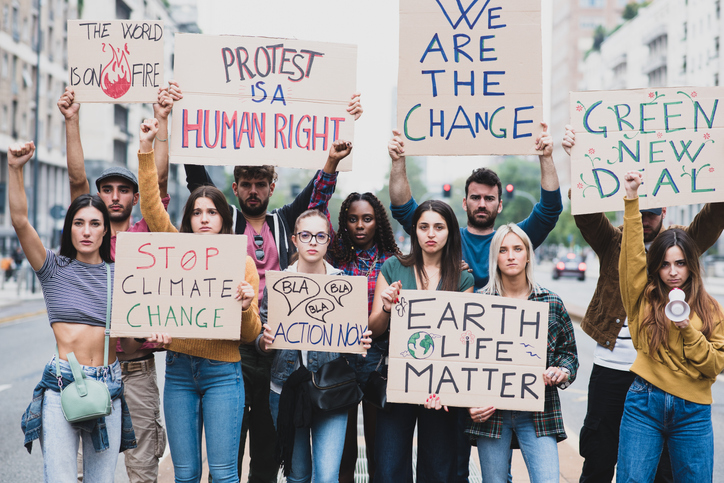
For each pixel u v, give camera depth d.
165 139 4.20
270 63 4.17
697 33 53.28
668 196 3.83
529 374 3.49
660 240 3.43
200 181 4.78
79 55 4.16
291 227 4.65
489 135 4.05
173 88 4.11
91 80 4.16
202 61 4.15
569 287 31.88
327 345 3.61
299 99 4.18
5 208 38.00
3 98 37.84
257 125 4.17
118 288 3.46
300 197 4.65
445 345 3.53
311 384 3.53
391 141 4.15
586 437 3.96
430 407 3.49
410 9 4.06
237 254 3.51
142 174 3.79
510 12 4.01
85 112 44.00
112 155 45.72
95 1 46.66
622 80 76.31
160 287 3.49
